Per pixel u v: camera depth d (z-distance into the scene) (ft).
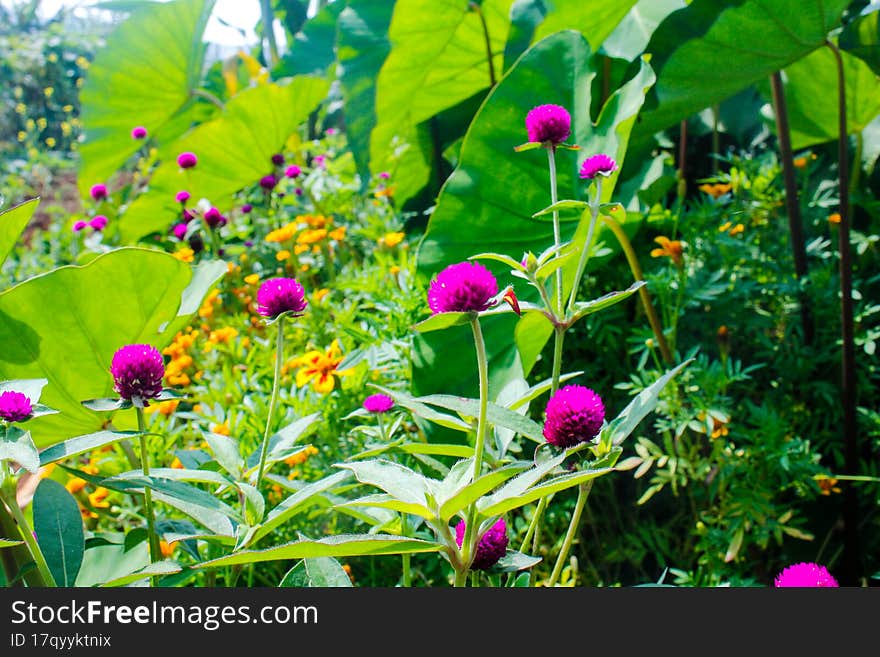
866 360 7.54
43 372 5.03
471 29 10.61
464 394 6.59
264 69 17.40
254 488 3.98
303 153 15.21
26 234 19.47
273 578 6.03
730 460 6.22
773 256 8.09
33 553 3.99
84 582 4.72
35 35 33.73
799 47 6.97
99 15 36.68
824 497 7.13
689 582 5.96
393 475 3.51
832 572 6.97
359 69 11.65
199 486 5.88
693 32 6.95
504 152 7.09
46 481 4.38
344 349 7.71
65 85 32.99
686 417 6.13
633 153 8.78
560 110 4.83
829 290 7.41
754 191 8.52
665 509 7.14
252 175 13.62
